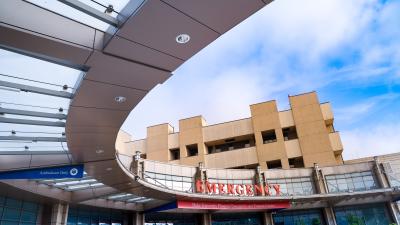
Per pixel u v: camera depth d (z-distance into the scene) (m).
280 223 35.94
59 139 12.31
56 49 6.89
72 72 8.31
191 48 7.16
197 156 46.72
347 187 36.59
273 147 44.69
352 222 34.75
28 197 19.00
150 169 30.31
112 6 6.40
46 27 6.54
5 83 8.43
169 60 7.61
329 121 46.22
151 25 6.33
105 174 16.34
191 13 6.02
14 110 9.84
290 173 37.56
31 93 9.00
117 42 6.84
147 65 7.77
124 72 7.97
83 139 11.81
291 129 47.12
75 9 6.55
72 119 10.20
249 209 30.89
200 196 25.95
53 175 13.48
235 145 49.19
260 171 36.56
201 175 33.50
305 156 43.22
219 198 27.70
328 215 35.28
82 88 8.52
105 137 11.84
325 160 42.28
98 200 23.69
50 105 9.84
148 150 49.34
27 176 13.27
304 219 36.06
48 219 20.84
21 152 13.29
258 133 46.09
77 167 13.91
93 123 10.62
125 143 52.28
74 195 21.06
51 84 8.78
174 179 32.06
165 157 48.03
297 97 47.41
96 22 6.96
